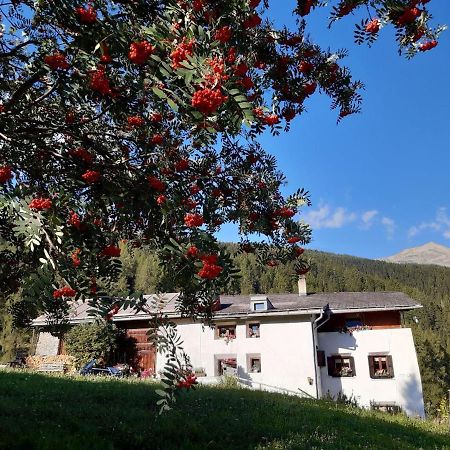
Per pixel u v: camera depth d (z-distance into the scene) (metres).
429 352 41.59
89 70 4.01
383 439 8.20
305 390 21.73
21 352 30.98
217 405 9.78
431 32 4.08
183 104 3.09
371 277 93.06
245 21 3.90
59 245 3.66
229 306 25.33
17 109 4.75
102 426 6.73
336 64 5.16
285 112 5.29
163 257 4.44
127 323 25.05
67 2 3.54
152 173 4.88
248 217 5.74
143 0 4.29
